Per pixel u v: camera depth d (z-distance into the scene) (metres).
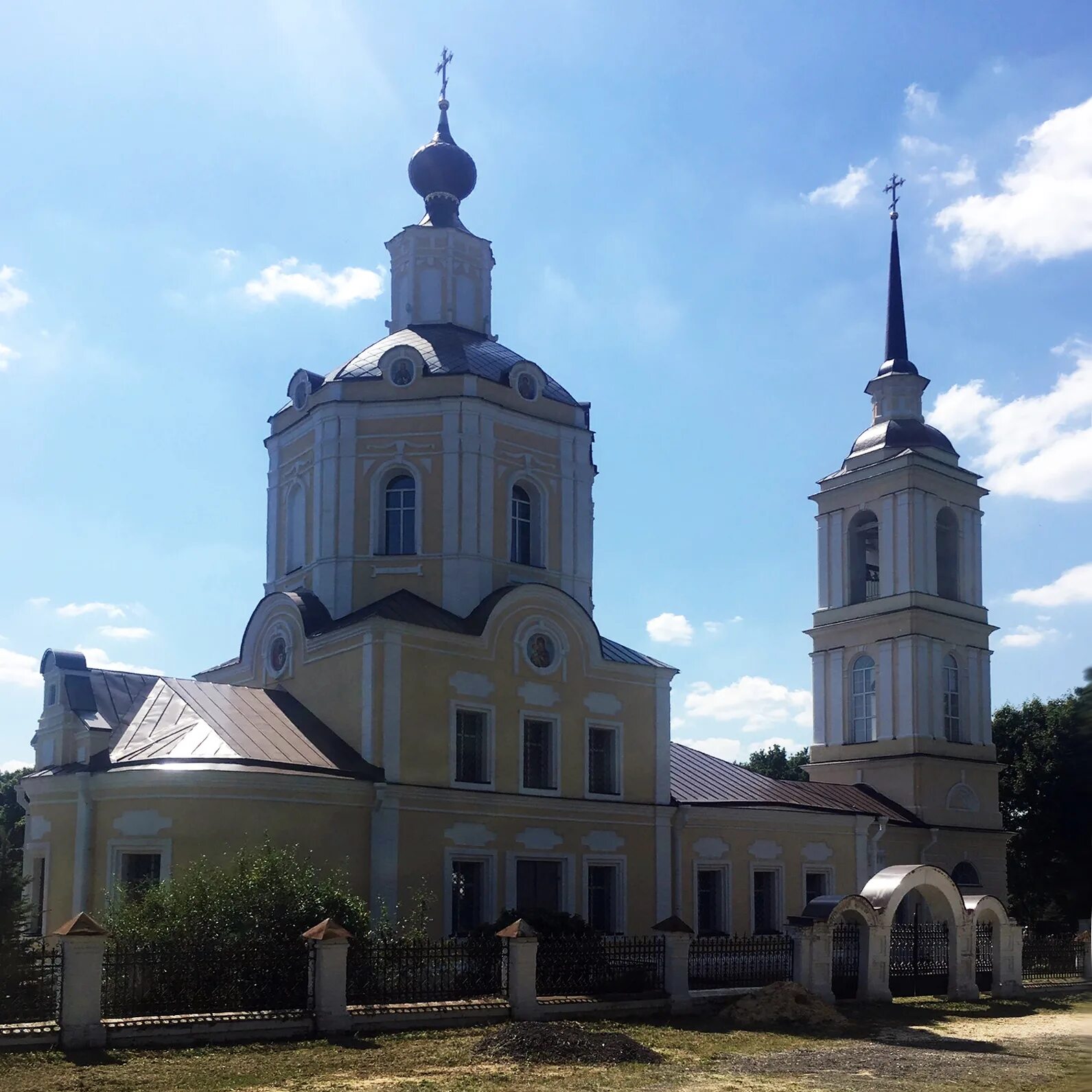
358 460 34.56
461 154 40.38
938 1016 27.92
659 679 36.25
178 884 23.67
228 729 29.44
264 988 21.27
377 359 35.94
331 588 33.81
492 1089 16.95
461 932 30.66
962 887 46.16
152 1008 20.20
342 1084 16.91
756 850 38.28
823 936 28.66
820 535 51.22
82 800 28.56
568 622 34.25
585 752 34.03
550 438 36.16
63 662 32.88
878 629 48.22
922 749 46.03
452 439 34.12
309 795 28.27
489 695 32.12
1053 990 34.28
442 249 39.09
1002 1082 19.02
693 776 39.31
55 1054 17.69
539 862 32.66
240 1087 16.42
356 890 28.75
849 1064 20.58
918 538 47.72
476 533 33.78
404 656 30.56
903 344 51.88
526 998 23.36
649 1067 19.45
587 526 36.75
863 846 41.44
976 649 49.09
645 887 34.72
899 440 49.56
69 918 28.56
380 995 22.73
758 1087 18.09
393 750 29.77
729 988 28.20
